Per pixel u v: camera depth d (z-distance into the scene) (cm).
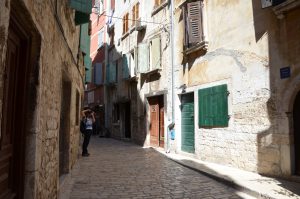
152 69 1645
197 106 1213
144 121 1823
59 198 631
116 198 665
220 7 1073
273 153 824
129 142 2072
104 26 2781
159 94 1586
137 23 1853
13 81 356
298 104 769
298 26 754
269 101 841
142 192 719
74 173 935
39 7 389
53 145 542
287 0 754
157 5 1634
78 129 1302
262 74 869
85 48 1355
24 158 383
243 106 942
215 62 1097
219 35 1077
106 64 2659
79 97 1297
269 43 845
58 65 582
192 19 1189
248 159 919
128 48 2111
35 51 399
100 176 909
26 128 387
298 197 618
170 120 1467
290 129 779
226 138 1027
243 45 949
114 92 2458
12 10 317
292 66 769
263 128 861
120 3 2336
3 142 322
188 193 712
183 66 1342
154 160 1242
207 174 908
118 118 2398
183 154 1330
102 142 2108
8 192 343
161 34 1584
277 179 793
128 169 1033
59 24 565
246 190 709
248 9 932
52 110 522
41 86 409
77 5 725
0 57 229
